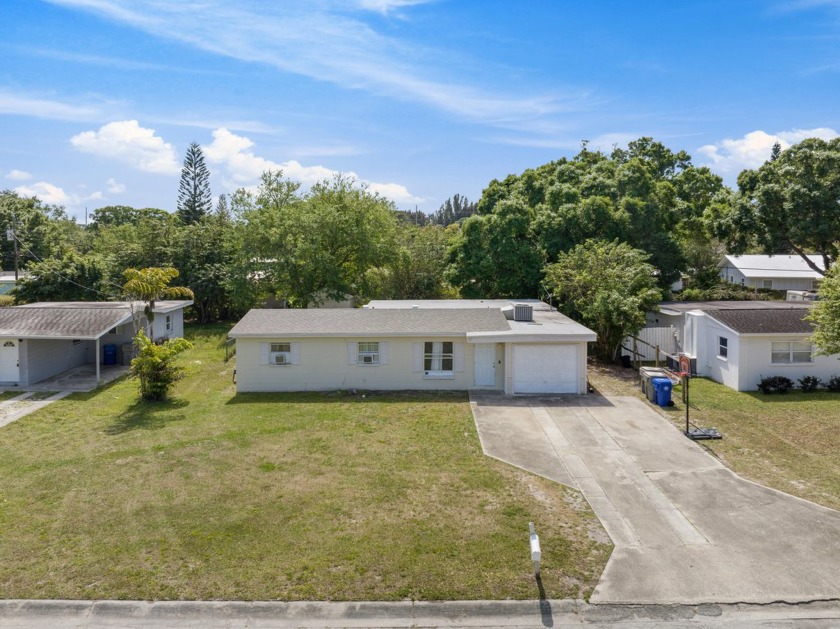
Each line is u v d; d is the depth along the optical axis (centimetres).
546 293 3172
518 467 1316
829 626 777
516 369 2012
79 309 2392
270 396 2005
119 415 1775
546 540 988
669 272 3431
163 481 1239
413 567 908
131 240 4172
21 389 2122
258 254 3444
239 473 1280
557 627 784
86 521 1060
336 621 797
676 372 2073
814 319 1619
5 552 955
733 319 2119
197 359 2723
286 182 3869
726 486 1208
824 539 987
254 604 823
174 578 880
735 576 884
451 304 2744
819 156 3259
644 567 909
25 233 5066
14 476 1275
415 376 2078
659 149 5550
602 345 2602
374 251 3531
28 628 784
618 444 1471
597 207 3275
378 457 1380
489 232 3403
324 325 2108
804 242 3453
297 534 1008
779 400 1895
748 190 3706
